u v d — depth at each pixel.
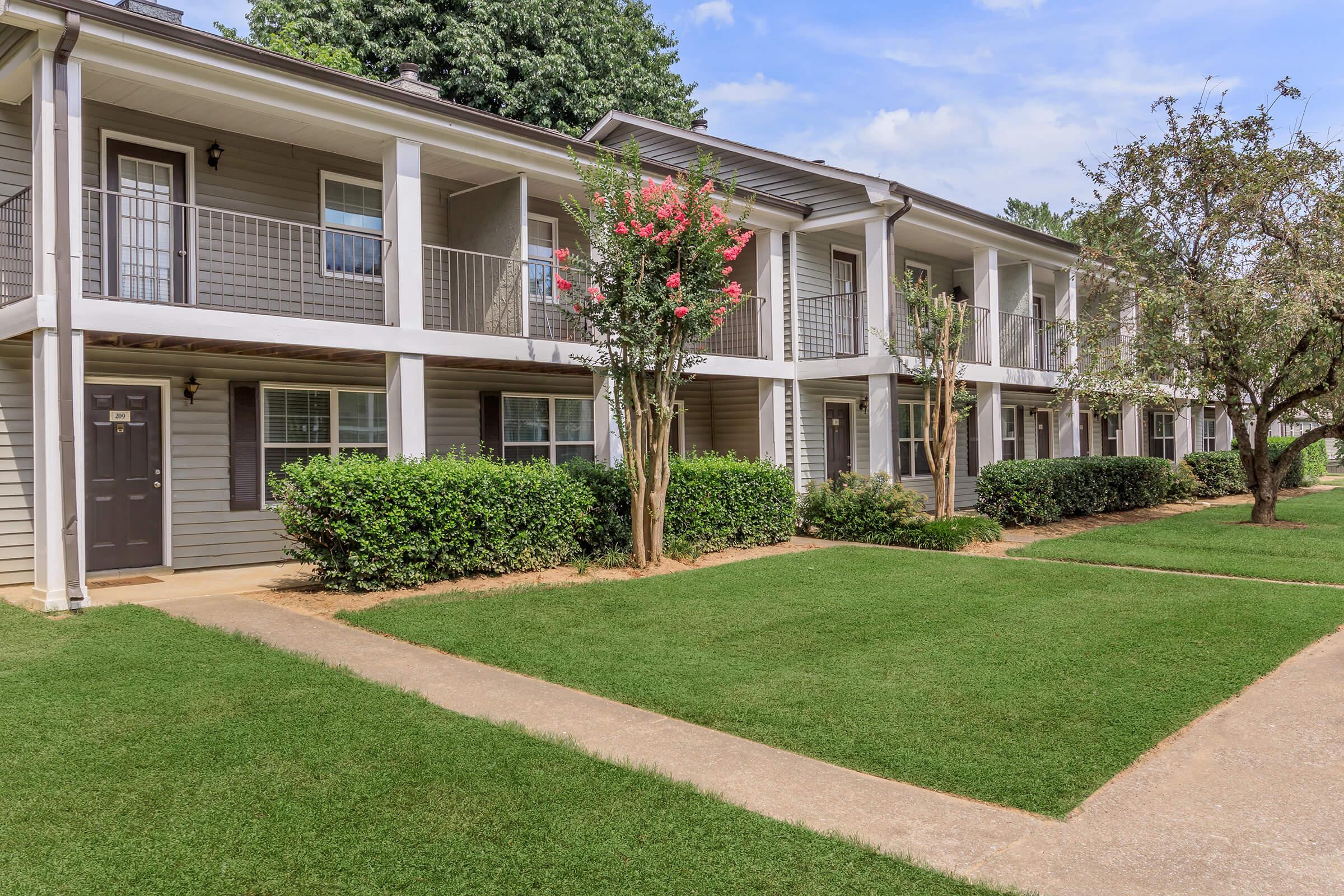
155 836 3.65
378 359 11.15
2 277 9.13
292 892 3.22
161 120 10.20
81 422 7.93
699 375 13.92
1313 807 4.09
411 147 10.29
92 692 5.50
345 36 22.38
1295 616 7.84
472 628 7.41
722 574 10.09
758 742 4.92
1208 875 3.45
